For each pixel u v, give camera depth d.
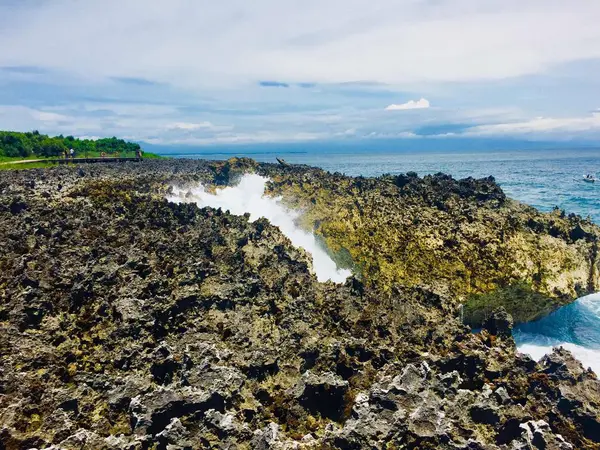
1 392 14.78
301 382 16.77
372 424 13.74
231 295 22.84
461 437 13.64
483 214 39.53
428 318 24.23
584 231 38.66
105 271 22.78
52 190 38.16
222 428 13.27
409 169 172.00
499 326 24.00
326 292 25.23
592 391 18.62
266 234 32.94
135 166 60.00
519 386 18.92
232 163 57.25
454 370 18.27
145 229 29.38
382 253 36.72
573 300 35.00
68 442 12.39
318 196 45.47
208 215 34.16
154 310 20.34
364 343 20.00
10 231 27.02
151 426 13.54
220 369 15.72
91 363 17.69
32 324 19.36
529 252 35.84
